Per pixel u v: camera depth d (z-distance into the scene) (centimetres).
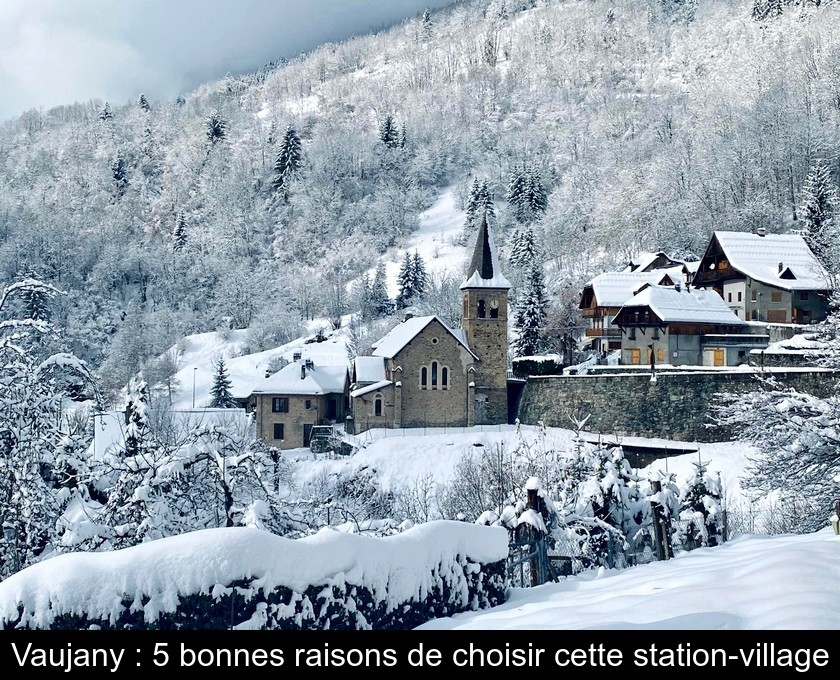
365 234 18950
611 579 1315
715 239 7469
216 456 1432
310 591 891
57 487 1502
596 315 8094
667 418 5319
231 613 835
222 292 16250
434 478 5138
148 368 11456
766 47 16250
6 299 1473
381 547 992
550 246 12988
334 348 9044
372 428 6731
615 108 19725
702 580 1063
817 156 9869
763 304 7094
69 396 1612
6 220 18088
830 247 6281
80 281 17288
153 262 18200
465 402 6938
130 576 816
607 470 2261
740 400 2530
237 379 10619
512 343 8800
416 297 13125
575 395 6103
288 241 19575
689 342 6644
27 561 1339
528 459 3105
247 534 866
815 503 2520
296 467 4747
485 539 1209
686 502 2375
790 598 859
